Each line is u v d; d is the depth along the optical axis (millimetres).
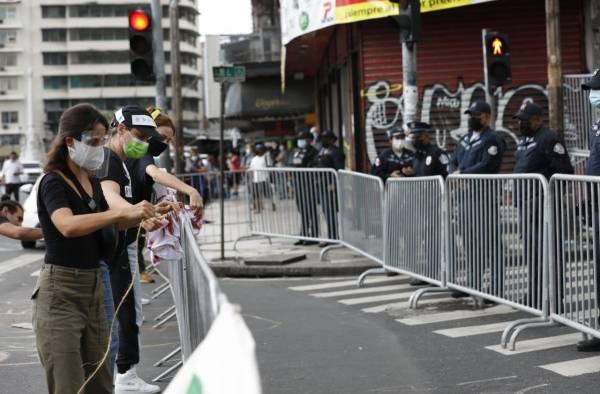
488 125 10109
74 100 113125
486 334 7965
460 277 9180
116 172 5480
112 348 5238
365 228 12312
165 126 7090
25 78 112688
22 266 15117
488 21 17875
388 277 12109
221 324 2104
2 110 112375
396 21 12539
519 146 9062
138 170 6207
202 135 64625
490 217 8422
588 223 6836
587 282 6914
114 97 113625
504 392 6074
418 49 18047
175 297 7305
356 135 19656
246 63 31203
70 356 4523
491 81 12859
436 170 11516
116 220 4457
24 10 111750
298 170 14578
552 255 7355
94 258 4656
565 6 17422
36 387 6758
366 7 17141
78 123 4480
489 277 8523
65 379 4512
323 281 12242
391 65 18000
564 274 7246
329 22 18078
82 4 112000
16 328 9297
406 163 12945
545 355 7059
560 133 13125
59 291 4543
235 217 16469
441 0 16719
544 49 17781
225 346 2031
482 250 8633
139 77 13805
